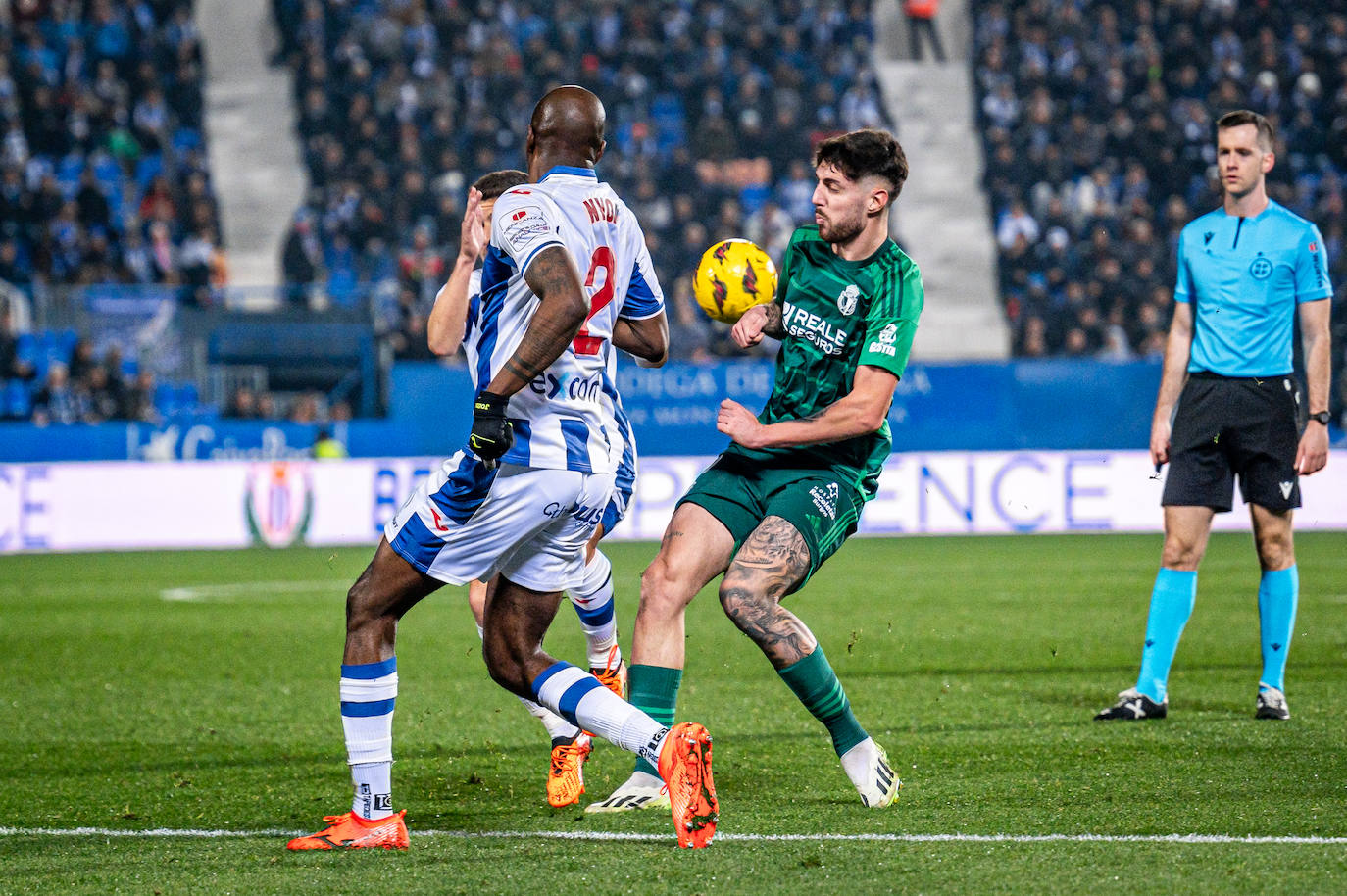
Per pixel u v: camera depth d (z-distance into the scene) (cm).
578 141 927
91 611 2564
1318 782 1062
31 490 4047
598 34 5994
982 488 4250
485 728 1387
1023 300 5025
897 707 1473
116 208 5291
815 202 1036
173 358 4466
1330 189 5450
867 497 1077
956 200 6306
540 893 784
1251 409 1357
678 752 845
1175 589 1373
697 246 5122
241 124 6244
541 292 830
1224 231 1373
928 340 5838
